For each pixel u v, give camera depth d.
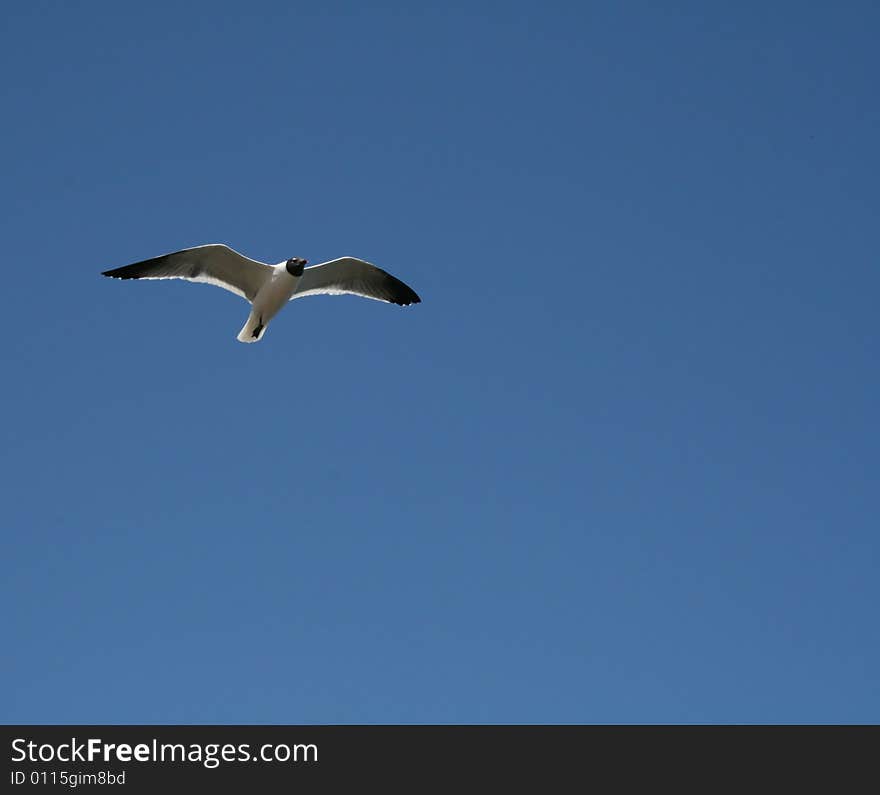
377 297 20.22
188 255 18.83
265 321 19.30
